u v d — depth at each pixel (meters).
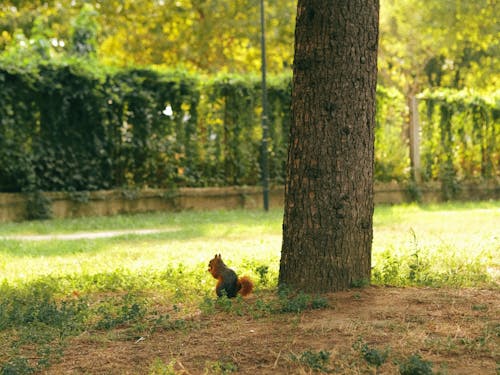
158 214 19.34
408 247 10.87
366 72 7.14
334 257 7.14
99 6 32.00
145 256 10.75
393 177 24.19
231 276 7.01
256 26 31.77
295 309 6.44
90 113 19.03
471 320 6.05
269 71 33.91
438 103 24.88
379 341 5.44
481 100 25.64
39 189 18.48
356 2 7.05
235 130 21.59
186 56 33.00
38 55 19.06
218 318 6.39
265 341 5.55
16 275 9.27
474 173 25.89
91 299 7.59
